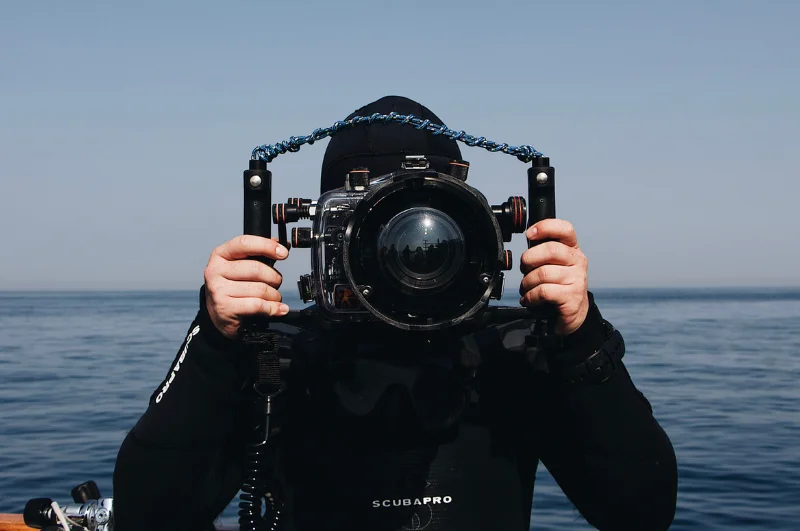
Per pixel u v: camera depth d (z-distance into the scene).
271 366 1.58
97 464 9.76
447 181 1.49
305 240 1.55
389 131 1.95
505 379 1.80
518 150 1.62
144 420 1.63
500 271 1.50
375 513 1.68
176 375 1.62
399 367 1.68
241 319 1.53
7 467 9.62
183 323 56.06
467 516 1.69
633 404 1.64
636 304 112.38
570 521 6.86
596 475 1.66
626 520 1.70
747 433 11.91
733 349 31.20
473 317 1.53
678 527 6.99
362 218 1.48
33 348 31.61
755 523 7.06
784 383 19.25
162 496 1.59
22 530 2.99
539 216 1.59
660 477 1.66
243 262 1.54
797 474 8.91
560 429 1.69
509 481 1.75
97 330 46.34
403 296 1.49
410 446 1.70
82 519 2.21
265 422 1.59
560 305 1.55
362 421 1.69
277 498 1.71
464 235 1.50
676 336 40.06
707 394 17.09
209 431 1.59
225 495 1.75
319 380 1.73
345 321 1.57
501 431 1.77
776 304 112.62
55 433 12.04
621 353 1.67
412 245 1.48
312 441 1.72
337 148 2.02
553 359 1.63
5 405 15.34
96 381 19.50
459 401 1.69
